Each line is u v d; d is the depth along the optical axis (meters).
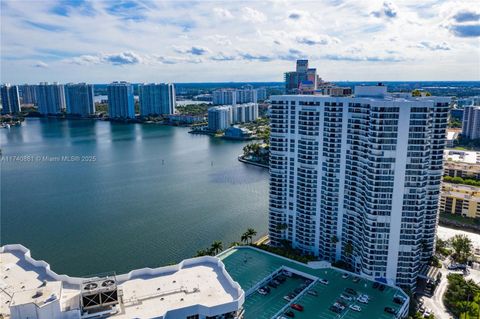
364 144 187.12
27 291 94.94
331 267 197.00
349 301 169.88
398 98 192.25
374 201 180.75
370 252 186.50
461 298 176.62
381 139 174.25
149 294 102.81
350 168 198.38
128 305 97.88
